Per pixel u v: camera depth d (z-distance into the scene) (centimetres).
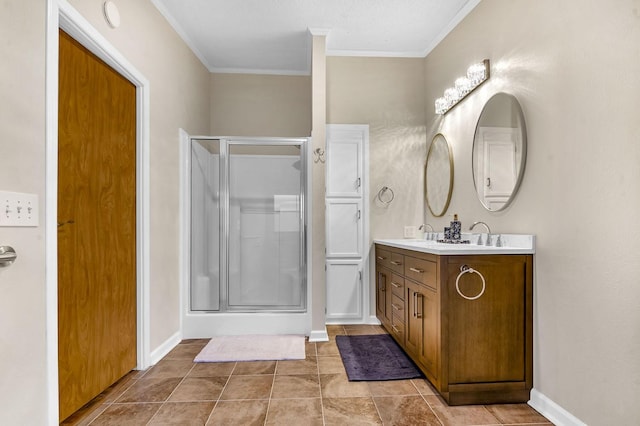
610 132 139
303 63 360
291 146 305
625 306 133
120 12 198
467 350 180
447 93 281
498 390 181
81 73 173
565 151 162
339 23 283
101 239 189
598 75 144
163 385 202
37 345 132
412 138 342
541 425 163
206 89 358
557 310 166
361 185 338
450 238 257
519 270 183
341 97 339
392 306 274
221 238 298
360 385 203
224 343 271
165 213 255
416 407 179
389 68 342
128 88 214
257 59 350
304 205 303
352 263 335
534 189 183
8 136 120
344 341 281
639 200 128
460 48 273
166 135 258
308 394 193
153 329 236
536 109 182
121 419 167
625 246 133
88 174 179
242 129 374
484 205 231
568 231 160
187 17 272
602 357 142
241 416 170
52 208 139
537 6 182
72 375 168
